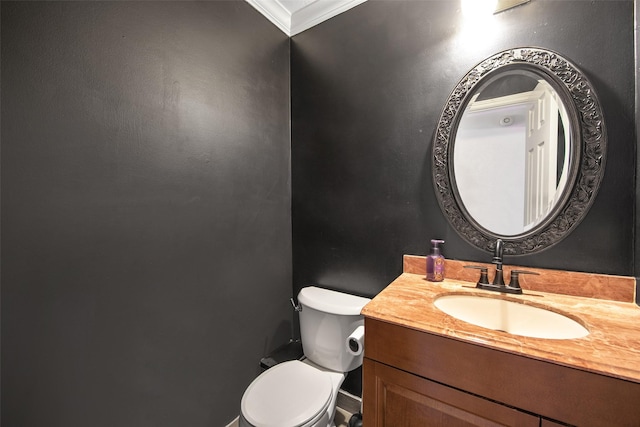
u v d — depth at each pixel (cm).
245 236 139
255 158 144
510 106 104
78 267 82
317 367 131
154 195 101
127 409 94
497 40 106
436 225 120
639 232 83
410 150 126
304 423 91
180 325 111
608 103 88
